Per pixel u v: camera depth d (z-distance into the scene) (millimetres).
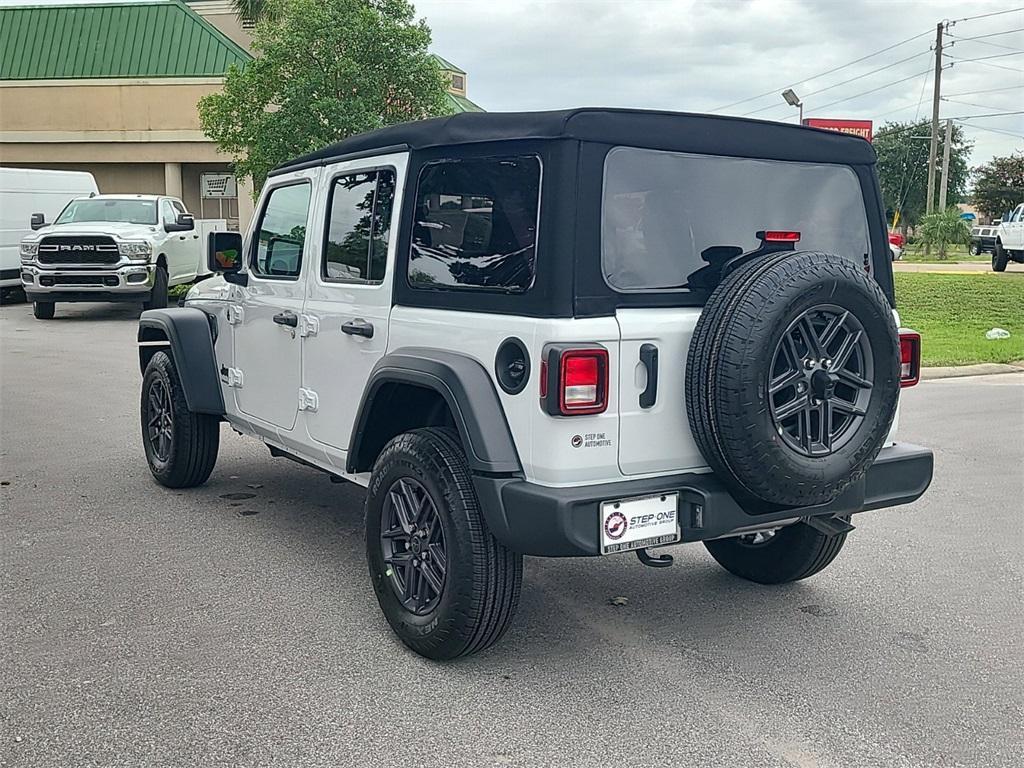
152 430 6941
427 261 4223
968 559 5621
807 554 4875
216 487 6965
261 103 18703
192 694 3836
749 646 4379
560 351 3533
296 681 3961
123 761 3348
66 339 15266
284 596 4891
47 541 5719
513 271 3779
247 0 27141
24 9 30219
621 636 4477
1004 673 4125
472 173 3998
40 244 17266
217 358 6363
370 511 4344
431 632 4023
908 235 67375
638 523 3684
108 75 28750
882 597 5016
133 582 5066
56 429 8828
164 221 18844
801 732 3602
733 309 3566
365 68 18156
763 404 3549
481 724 3633
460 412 3807
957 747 3506
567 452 3611
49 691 3850
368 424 4465
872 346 3775
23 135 28734
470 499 3883
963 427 9320
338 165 4914
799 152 4191
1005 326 17625
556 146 3656
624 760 3389
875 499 4250
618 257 3719
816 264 3635
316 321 5020
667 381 3760
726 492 3789
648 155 3818
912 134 66938
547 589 5086
